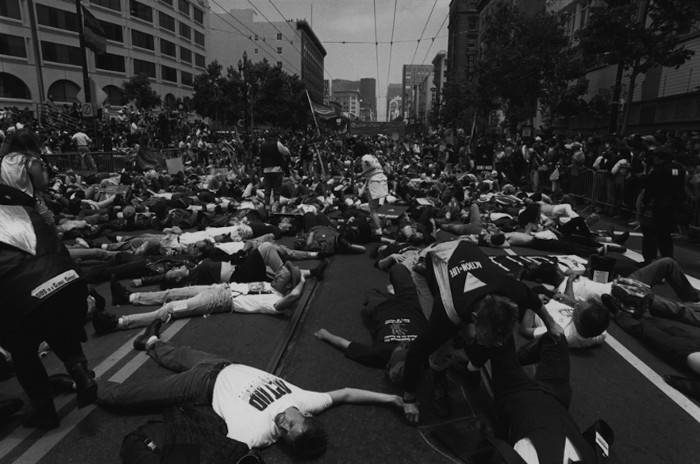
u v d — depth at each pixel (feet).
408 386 10.72
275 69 192.34
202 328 16.39
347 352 14.37
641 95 76.59
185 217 32.50
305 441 9.66
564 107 84.74
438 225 33.24
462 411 11.55
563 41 86.48
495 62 93.56
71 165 57.36
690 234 31.60
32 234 10.17
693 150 40.27
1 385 12.75
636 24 51.98
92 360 14.03
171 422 8.95
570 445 7.95
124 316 16.34
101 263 21.97
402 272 16.52
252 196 43.96
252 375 10.82
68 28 169.07
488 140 89.71
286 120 198.70
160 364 13.48
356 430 10.92
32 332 10.03
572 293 17.42
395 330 14.10
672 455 10.30
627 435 10.98
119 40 193.47
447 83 176.35
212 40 353.51
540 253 26.91
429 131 270.05
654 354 15.03
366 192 30.86
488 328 8.82
